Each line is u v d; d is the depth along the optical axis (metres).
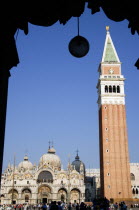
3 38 14.17
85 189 181.62
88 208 85.19
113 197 135.62
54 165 189.88
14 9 13.87
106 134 146.25
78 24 16.38
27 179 168.62
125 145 144.50
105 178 138.88
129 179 139.12
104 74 157.88
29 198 166.75
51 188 168.88
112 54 163.62
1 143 14.91
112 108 150.75
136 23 14.48
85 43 16.03
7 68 16.27
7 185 166.62
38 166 182.25
